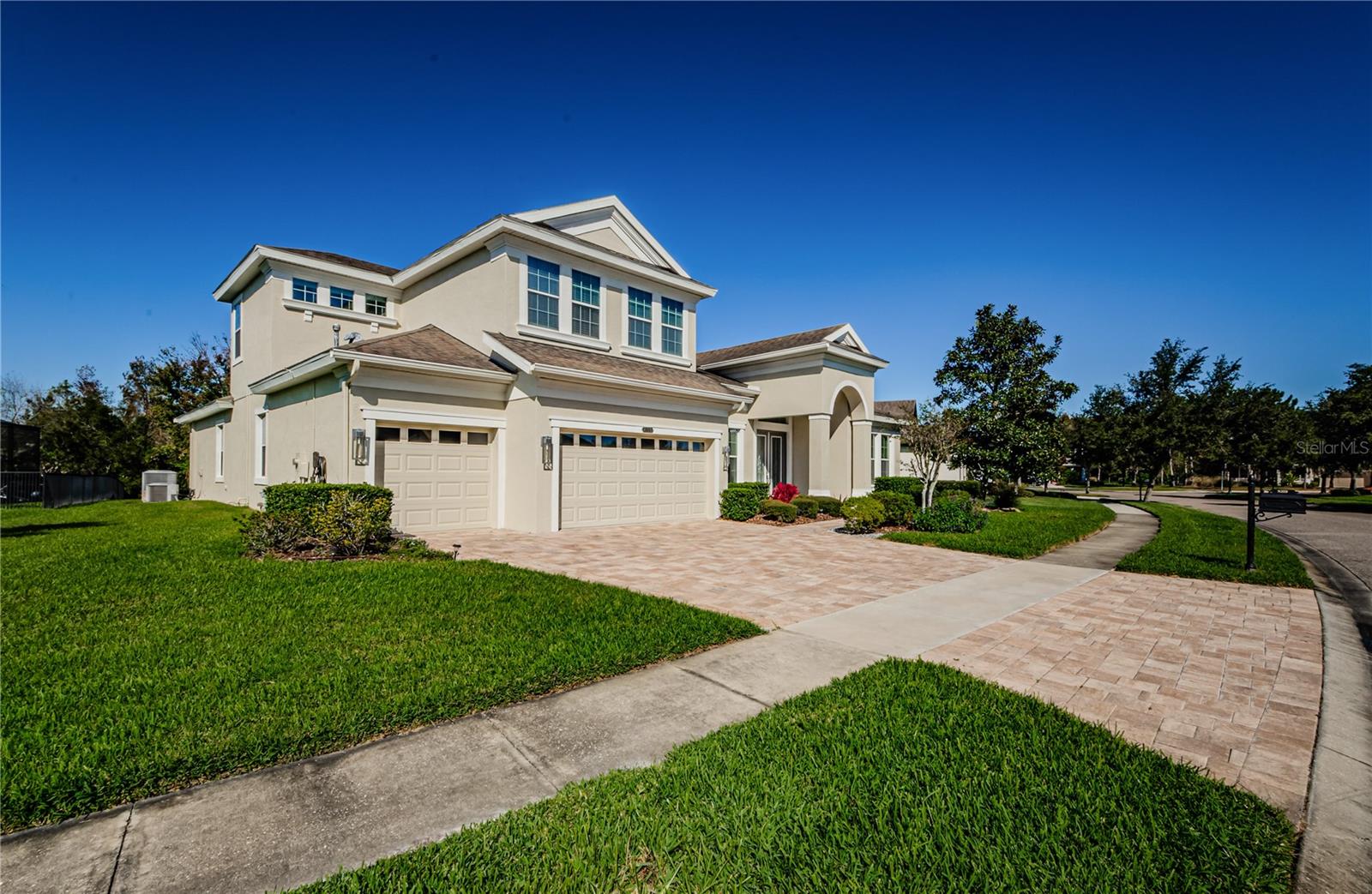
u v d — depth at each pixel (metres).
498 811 3.06
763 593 7.91
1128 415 38.19
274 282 15.93
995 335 21.67
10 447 22.55
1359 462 28.17
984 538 12.87
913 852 2.68
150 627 5.68
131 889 2.49
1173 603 7.57
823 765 3.40
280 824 2.92
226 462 19.92
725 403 17.33
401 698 4.18
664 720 4.10
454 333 16.30
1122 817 2.96
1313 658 5.48
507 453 13.92
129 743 3.51
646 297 18.16
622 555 10.59
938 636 6.12
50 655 4.90
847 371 21.05
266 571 8.00
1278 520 18.91
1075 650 5.70
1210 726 4.11
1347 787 3.39
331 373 12.28
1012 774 3.33
